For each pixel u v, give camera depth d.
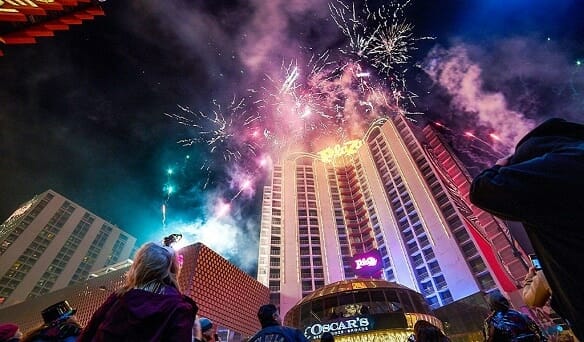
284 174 81.38
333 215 70.00
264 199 76.06
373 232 63.00
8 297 62.56
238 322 33.69
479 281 42.31
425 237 52.97
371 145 80.19
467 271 43.31
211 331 5.14
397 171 67.12
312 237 65.44
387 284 28.48
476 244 45.22
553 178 1.18
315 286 56.22
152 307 2.04
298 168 83.12
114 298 2.29
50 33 8.55
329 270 58.91
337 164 84.12
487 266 41.94
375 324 22.80
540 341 3.64
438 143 68.94
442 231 50.28
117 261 87.81
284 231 66.19
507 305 3.97
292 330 3.92
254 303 38.31
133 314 1.98
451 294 43.62
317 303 27.73
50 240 75.81
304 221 68.88
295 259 60.47
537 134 1.54
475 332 34.50
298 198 74.00
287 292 54.06
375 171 72.44
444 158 66.12
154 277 2.34
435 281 46.94
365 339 22.80
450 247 47.53
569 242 1.16
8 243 68.50
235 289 36.12
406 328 22.53
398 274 52.25
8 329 4.16
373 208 66.94
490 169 1.53
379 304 26.36
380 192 67.38
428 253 50.56
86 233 84.56
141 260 2.40
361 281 29.53
